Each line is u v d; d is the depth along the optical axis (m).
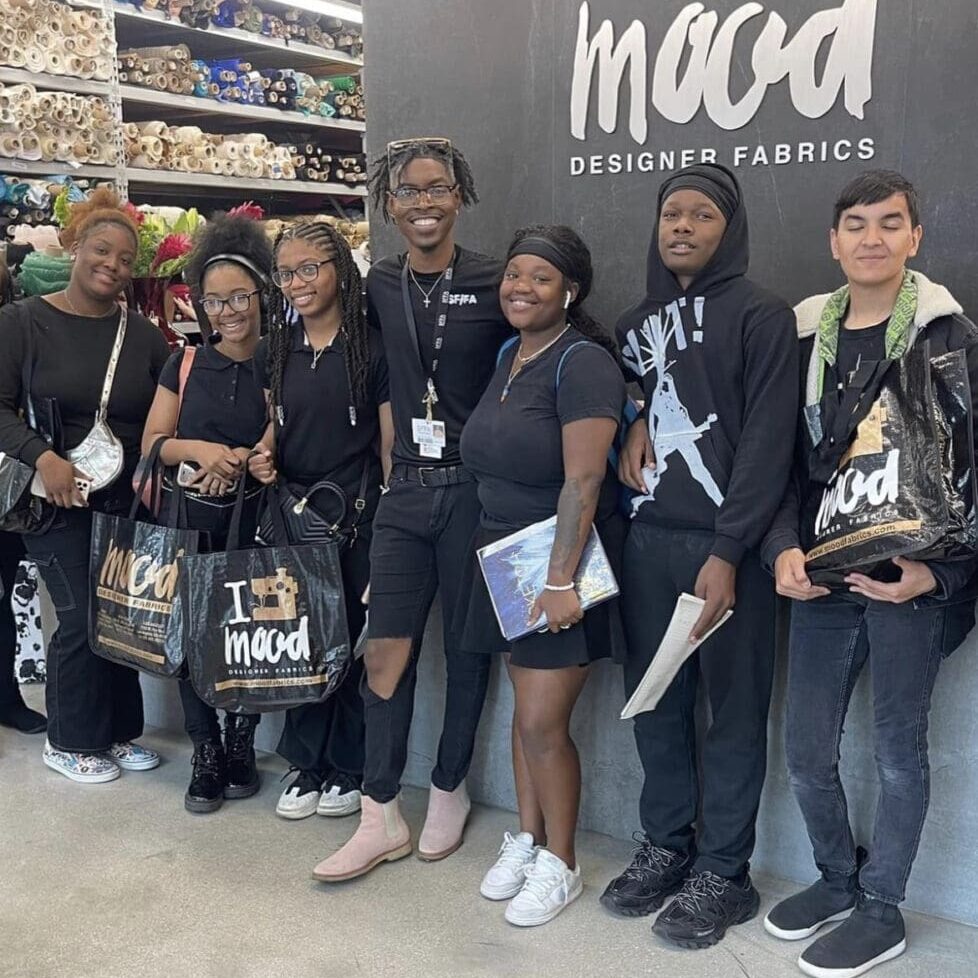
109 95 4.72
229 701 2.59
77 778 3.02
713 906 2.19
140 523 2.71
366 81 3.10
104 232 2.82
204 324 2.80
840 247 1.93
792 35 2.46
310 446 2.52
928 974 2.05
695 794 2.33
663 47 2.62
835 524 1.89
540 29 2.80
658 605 2.18
